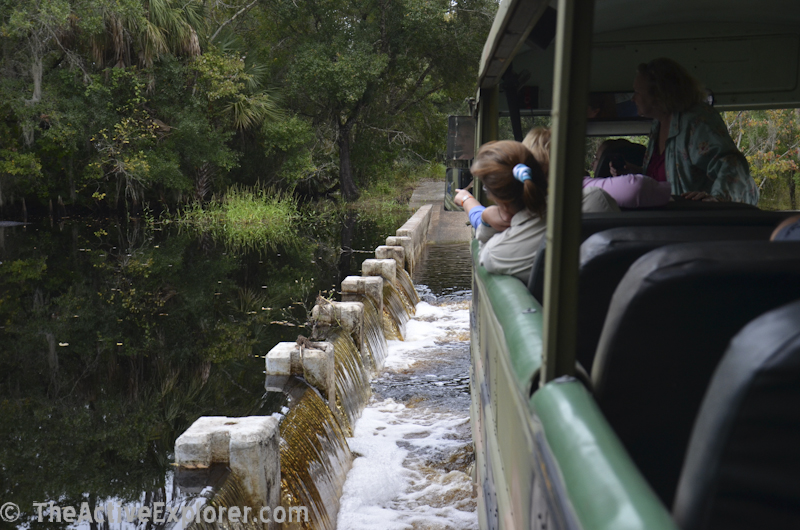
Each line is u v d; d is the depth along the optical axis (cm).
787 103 446
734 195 297
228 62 2088
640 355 126
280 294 1032
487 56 354
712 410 87
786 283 115
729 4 392
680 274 115
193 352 739
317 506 399
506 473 193
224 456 352
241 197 2289
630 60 454
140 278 1159
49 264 1281
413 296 1036
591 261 160
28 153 1914
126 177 2044
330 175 2891
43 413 568
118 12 1812
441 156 3544
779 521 85
